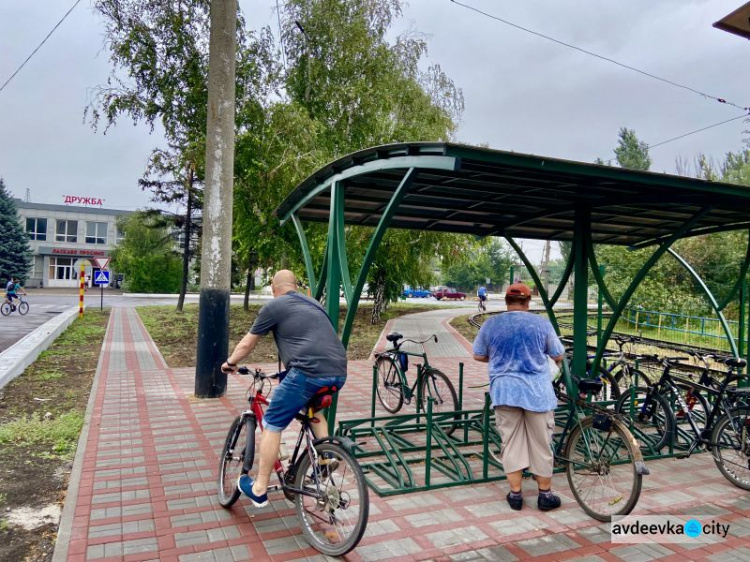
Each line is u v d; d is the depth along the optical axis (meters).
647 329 18.22
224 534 3.71
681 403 5.47
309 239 14.77
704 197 5.14
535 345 4.17
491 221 7.00
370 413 7.29
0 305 24.86
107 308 25.22
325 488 3.48
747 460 4.61
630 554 3.52
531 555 3.49
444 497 4.38
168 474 4.79
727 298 7.61
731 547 3.64
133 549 3.49
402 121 17.08
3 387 8.04
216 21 7.95
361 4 15.87
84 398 7.71
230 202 7.97
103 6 13.78
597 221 6.99
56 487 4.57
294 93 15.92
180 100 14.66
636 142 43.75
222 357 7.77
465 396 8.36
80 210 51.75
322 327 3.70
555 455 4.71
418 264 20.64
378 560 3.39
